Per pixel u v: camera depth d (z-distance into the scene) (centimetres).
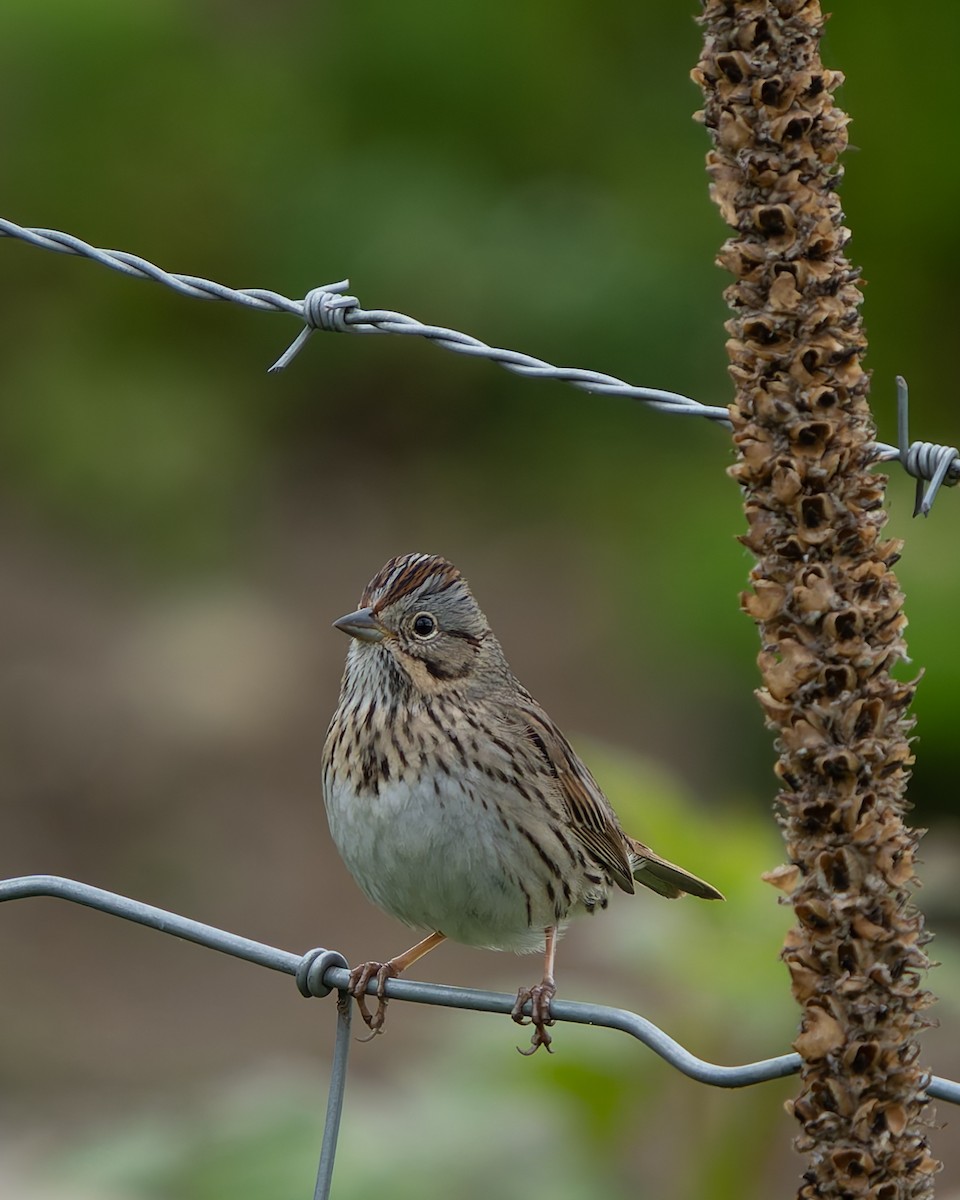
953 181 1773
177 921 500
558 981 1131
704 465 1722
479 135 1919
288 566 1698
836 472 382
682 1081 639
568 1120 639
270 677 1531
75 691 1506
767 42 384
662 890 709
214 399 1847
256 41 2008
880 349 1777
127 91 1948
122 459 1792
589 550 1683
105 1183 624
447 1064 655
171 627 1606
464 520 1747
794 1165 910
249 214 1892
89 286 1905
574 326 1786
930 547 1299
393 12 1936
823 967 383
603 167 1891
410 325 549
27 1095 1042
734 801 1363
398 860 607
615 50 1931
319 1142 626
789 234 384
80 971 1202
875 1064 381
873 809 381
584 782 637
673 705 1449
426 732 605
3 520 1769
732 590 1438
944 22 1767
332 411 1866
